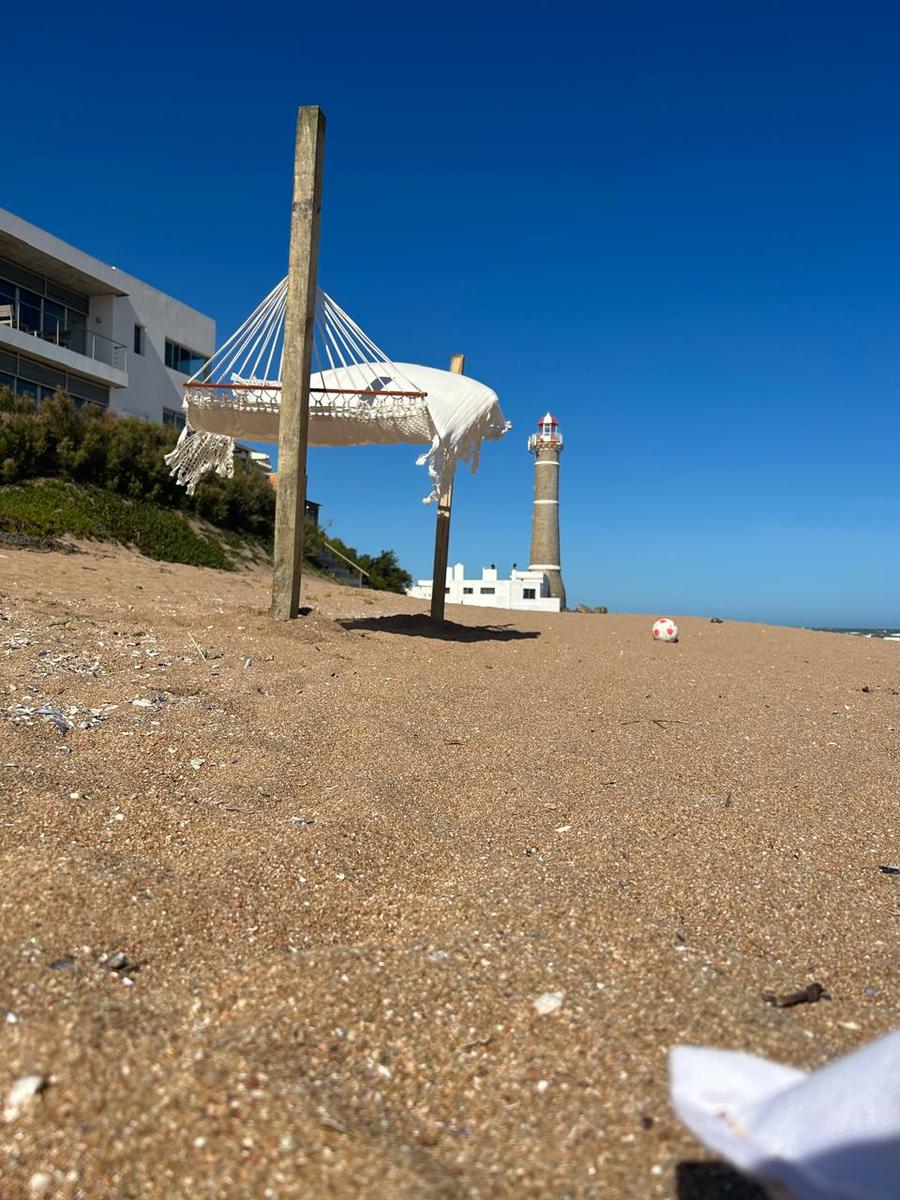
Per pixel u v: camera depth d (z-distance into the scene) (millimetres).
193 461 8500
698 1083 1531
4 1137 1695
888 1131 1277
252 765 4188
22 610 7281
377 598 12516
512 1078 1990
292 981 2369
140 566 12273
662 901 2943
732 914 2879
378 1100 1920
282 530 7672
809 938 2736
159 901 2766
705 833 3623
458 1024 2201
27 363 22000
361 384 8039
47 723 4449
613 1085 1934
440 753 4594
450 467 8047
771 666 7984
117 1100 1799
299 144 7289
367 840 3391
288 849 3250
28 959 2332
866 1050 1451
